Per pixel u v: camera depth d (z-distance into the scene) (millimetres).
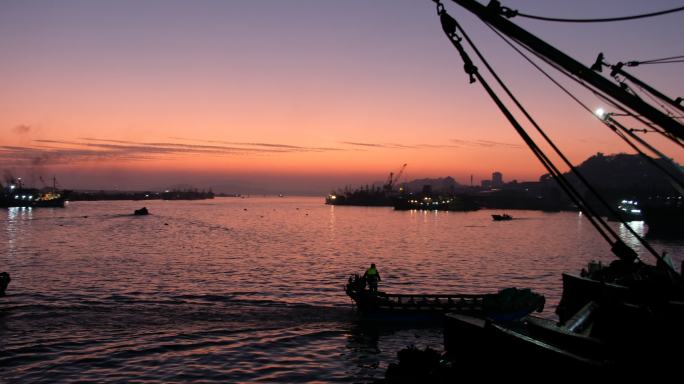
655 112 9023
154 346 27484
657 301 13266
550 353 10953
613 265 17422
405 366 16438
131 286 46594
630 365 10609
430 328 31609
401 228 164750
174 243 94812
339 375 23906
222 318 33750
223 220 188625
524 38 9070
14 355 25703
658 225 127062
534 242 116188
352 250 89000
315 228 155875
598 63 12188
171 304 38438
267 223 177000
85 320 32812
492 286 51531
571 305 18031
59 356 25688
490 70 9391
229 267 62031
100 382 22547
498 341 12086
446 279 56156
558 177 9992
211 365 24875
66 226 138375
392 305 32281
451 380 13398
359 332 30719
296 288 47188
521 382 11469
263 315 34688
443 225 186500
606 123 13055
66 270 56906
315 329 31250
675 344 11539
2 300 39219
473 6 9047
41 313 34719
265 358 26031
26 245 87188
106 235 110938
